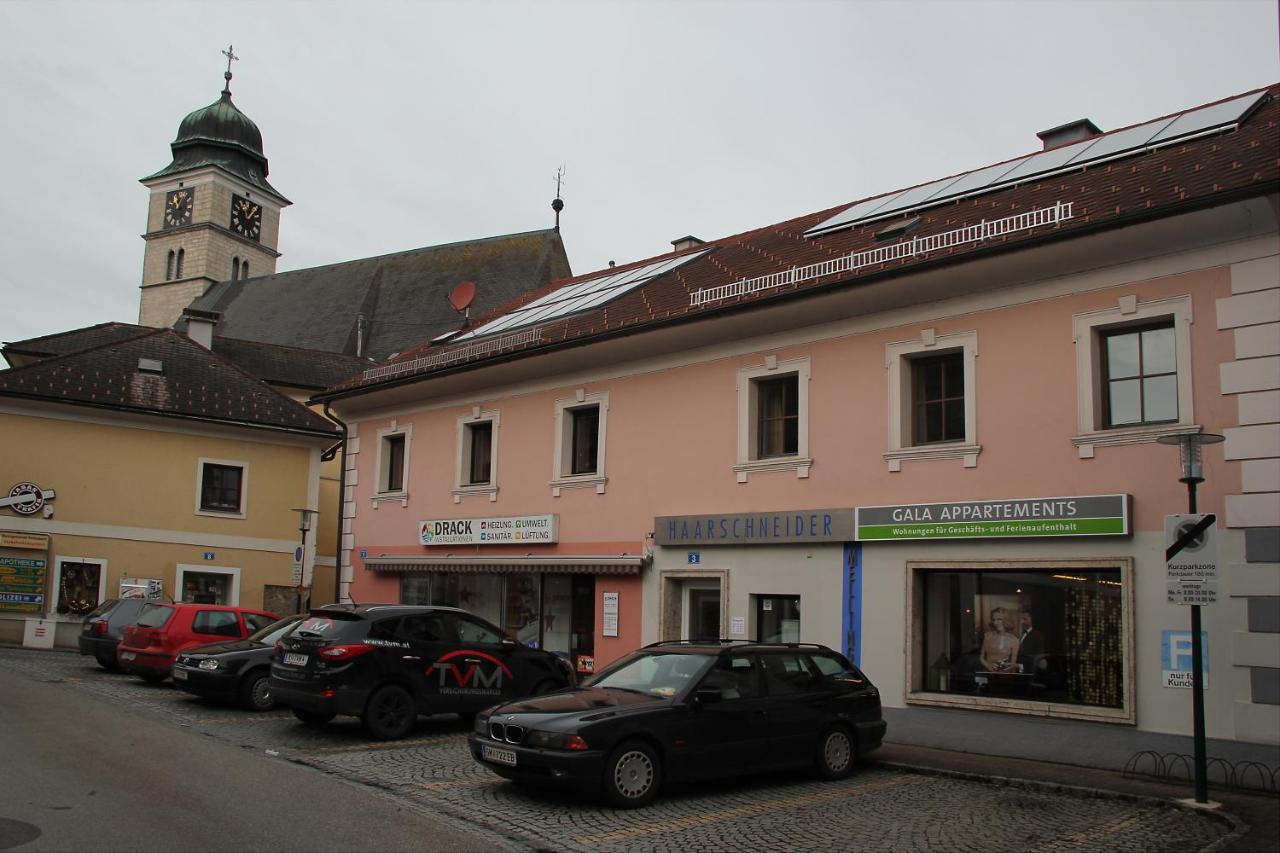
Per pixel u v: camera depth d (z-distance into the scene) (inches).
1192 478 415.5
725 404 719.1
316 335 2089.1
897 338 630.5
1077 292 559.8
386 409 1021.8
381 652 556.1
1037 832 374.3
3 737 500.4
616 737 403.9
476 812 388.8
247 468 1226.6
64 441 1129.4
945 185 792.3
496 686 594.6
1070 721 534.3
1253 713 477.4
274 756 490.6
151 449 1175.0
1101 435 539.5
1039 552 555.5
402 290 2100.1
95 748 482.9
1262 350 494.9
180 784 408.5
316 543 1320.1
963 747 535.5
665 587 738.8
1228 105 668.1
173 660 759.1
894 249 631.2
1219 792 435.2
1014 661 567.2
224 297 2381.9
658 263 1015.6
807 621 650.2
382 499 1005.8
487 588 884.6
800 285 666.8
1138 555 521.7
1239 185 483.8
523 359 841.5
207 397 1226.0
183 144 3282.5
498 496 884.0
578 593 808.9
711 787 449.7
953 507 586.6
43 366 1159.6
